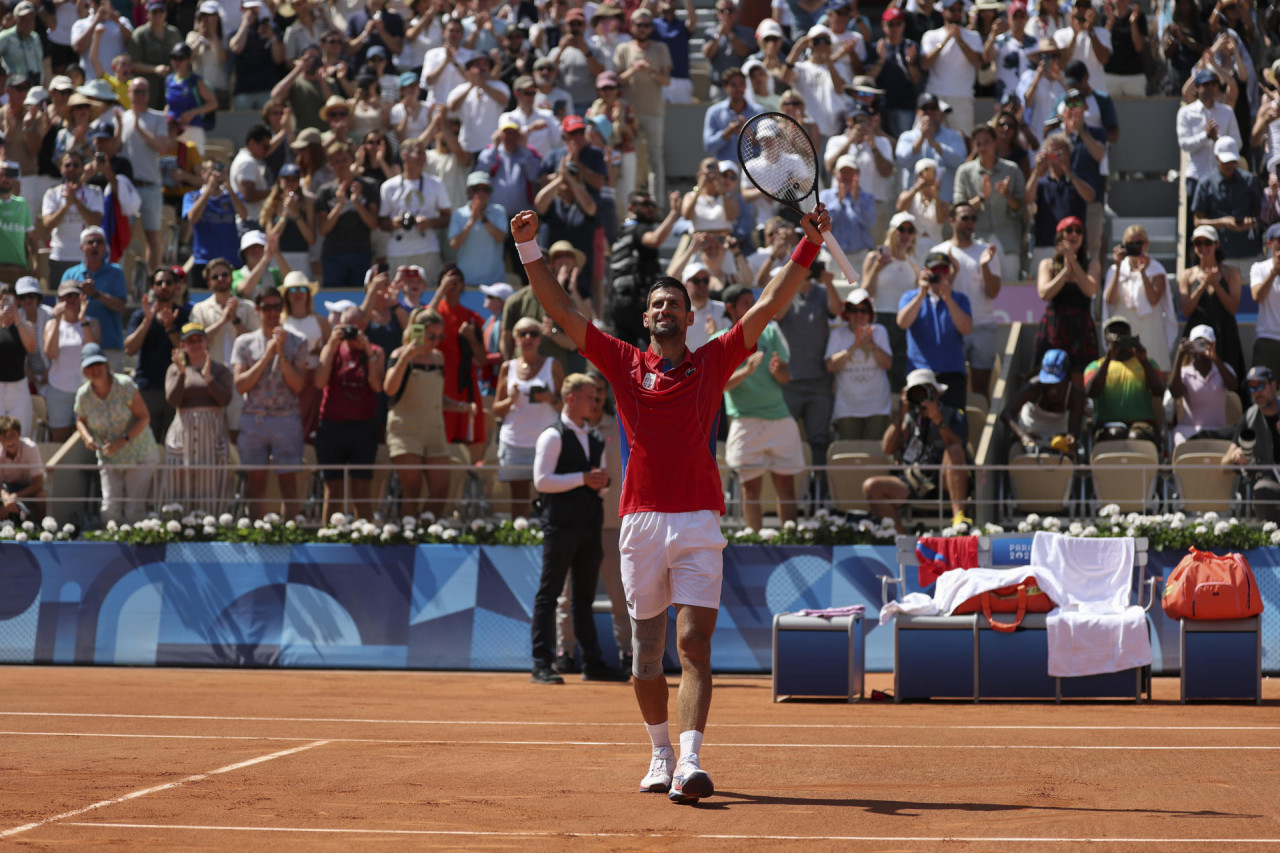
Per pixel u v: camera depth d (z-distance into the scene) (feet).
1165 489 53.78
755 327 23.61
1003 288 68.08
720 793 23.48
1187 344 59.21
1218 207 70.23
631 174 74.84
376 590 55.21
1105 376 58.80
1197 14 79.51
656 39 82.74
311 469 56.95
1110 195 82.02
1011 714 38.32
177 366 57.98
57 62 86.89
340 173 71.41
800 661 42.50
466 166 75.56
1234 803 22.36
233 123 85.97
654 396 23.09
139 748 29.40
